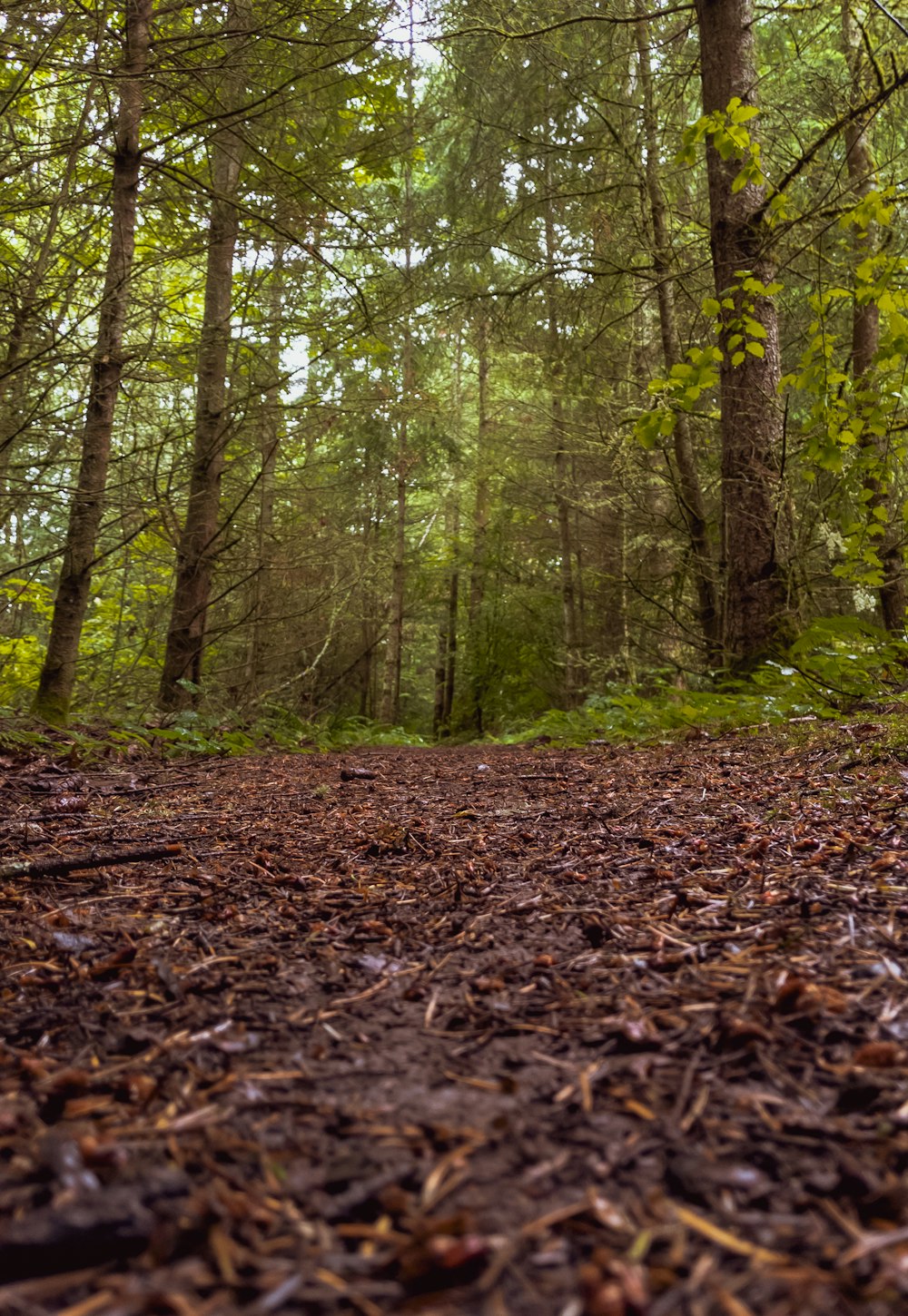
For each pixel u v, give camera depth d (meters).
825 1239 0.86
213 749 7.36
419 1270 0.82
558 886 2.45
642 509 11.34
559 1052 1.35
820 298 5.32
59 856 2.90
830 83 8.36
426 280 11.48
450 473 24.58
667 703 8.39
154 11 6.52
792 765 4.27
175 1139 1.09
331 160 8.70
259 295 8.36
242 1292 0.80
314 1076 1.29
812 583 7.41
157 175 7.30
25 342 5.34
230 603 11.51
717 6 7.68
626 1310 0.76
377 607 20.03
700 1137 1.07
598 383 12.21
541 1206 0.94
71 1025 1.51
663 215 10.43
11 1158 1.04
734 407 7.47
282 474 11.52
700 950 1.76
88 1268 0.84
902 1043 1.28
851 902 1.98
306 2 6.79
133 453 6.57
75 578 6.82
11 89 5.34
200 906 2.32
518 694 20.66
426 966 1.82
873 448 5.59
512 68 10.66
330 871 2.75
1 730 5.70
